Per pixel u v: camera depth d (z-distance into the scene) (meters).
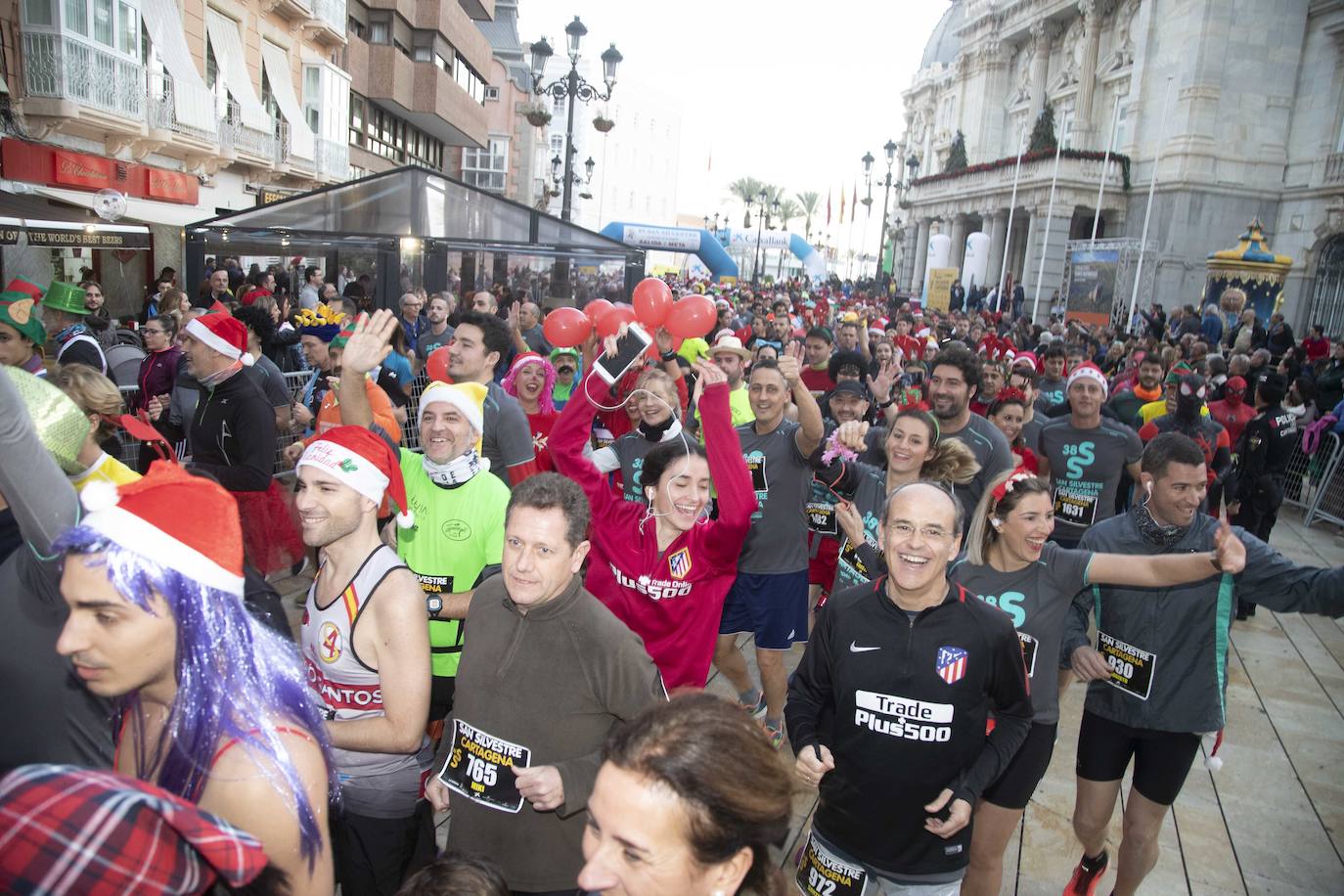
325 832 1.54
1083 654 3.12
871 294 39.03
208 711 1.41
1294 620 6.99
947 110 54.94
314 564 5.11
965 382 4.74
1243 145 31.27
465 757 2.35
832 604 2.63
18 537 2.15
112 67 14.45
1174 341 18.69
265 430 4.34
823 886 2.61
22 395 2.08
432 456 3.18
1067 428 5.55
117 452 3.68
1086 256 28.28
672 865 1.30
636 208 81.56
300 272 16.73
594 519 3.38
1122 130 37.00
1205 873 3.72
